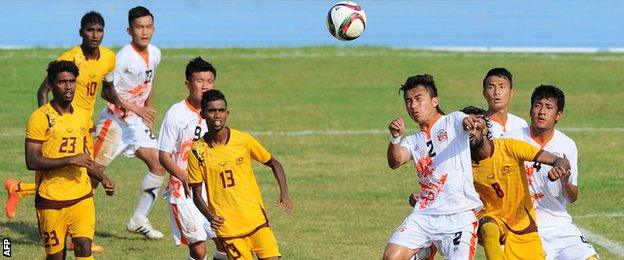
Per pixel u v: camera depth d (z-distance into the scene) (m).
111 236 42.66
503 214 33.12
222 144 32.44
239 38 101.56
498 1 129.12
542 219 34.47
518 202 32.91
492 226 32.12
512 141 32.34
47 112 33.12
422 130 32.16
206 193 33.19
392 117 68.44
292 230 43.03
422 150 31.97
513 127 36.12
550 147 34.31
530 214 33.09
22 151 57.59
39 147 32.97
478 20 115.19
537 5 125.38
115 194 49.50
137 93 44.44
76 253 33.72
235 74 80.56
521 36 104.88
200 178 32.56
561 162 31.52
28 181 51.25
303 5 124.56
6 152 57.25
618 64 86.19
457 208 31.78
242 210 32.38
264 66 83.31
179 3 124.56
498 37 104.38
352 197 48.94
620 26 110.00
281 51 89.12
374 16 118.31
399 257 31.70
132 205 47.66
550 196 34.09
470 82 78.81
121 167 55.16
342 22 39.84
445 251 31.70
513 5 125.75
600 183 51.31
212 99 32.03
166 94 73.44
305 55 87.62
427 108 31.89
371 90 76.31
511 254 33.03
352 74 81.12
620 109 70.94
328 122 66.75
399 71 82.25
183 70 81.00
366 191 50.12
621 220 44.72
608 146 60.19
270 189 50.31
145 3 123.31
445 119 31.89
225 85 77.12
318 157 57.47
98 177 33.50
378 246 40.78
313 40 101.06
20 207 46.84
